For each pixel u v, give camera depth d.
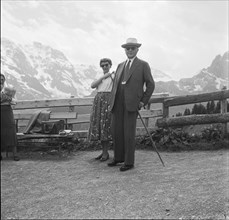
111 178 2.56
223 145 4.31
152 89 3.11
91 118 3.70
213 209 1.97
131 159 3.07
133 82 3.05
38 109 4.21
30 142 3.17
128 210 1.88
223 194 2.24
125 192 2.21
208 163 3.38
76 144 4.51
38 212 1.21
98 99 3.65
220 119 4.69
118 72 3.26
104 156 3.58
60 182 1.70
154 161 3.56
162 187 2.41
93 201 1.86
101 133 3.57
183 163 3.44
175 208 1.99
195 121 4.85
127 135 3.08
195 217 1.86
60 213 1.47
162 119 5.02
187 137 4.61
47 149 3.17
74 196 1.80
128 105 3.02
